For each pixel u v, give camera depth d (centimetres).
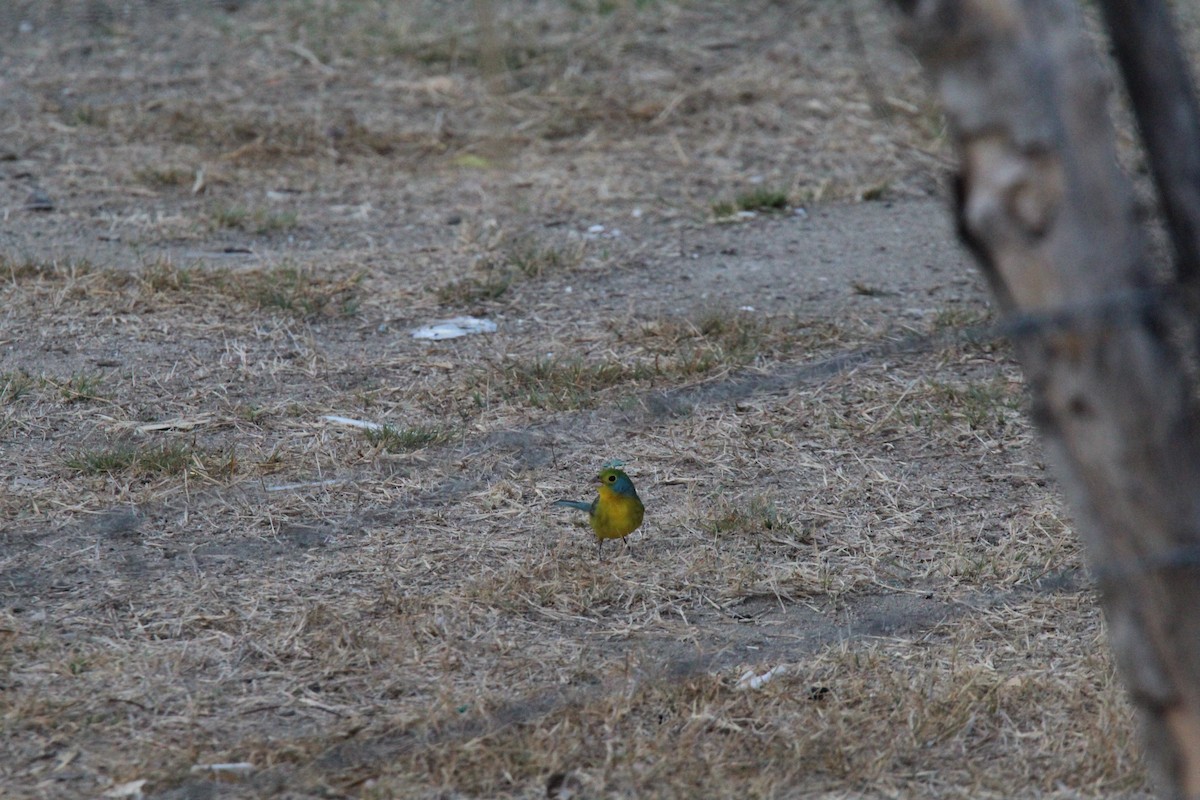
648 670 979
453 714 916
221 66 2658
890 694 941
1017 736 900
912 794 838
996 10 469
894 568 1145
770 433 1395
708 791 834
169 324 1630
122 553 1143
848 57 2658
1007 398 1462
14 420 1371
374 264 1848
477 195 2133
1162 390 505
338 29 2853
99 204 2042
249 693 948
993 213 489
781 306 1734
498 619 1057
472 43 2742
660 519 1226
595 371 1510
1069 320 491
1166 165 527
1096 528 534
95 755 867
